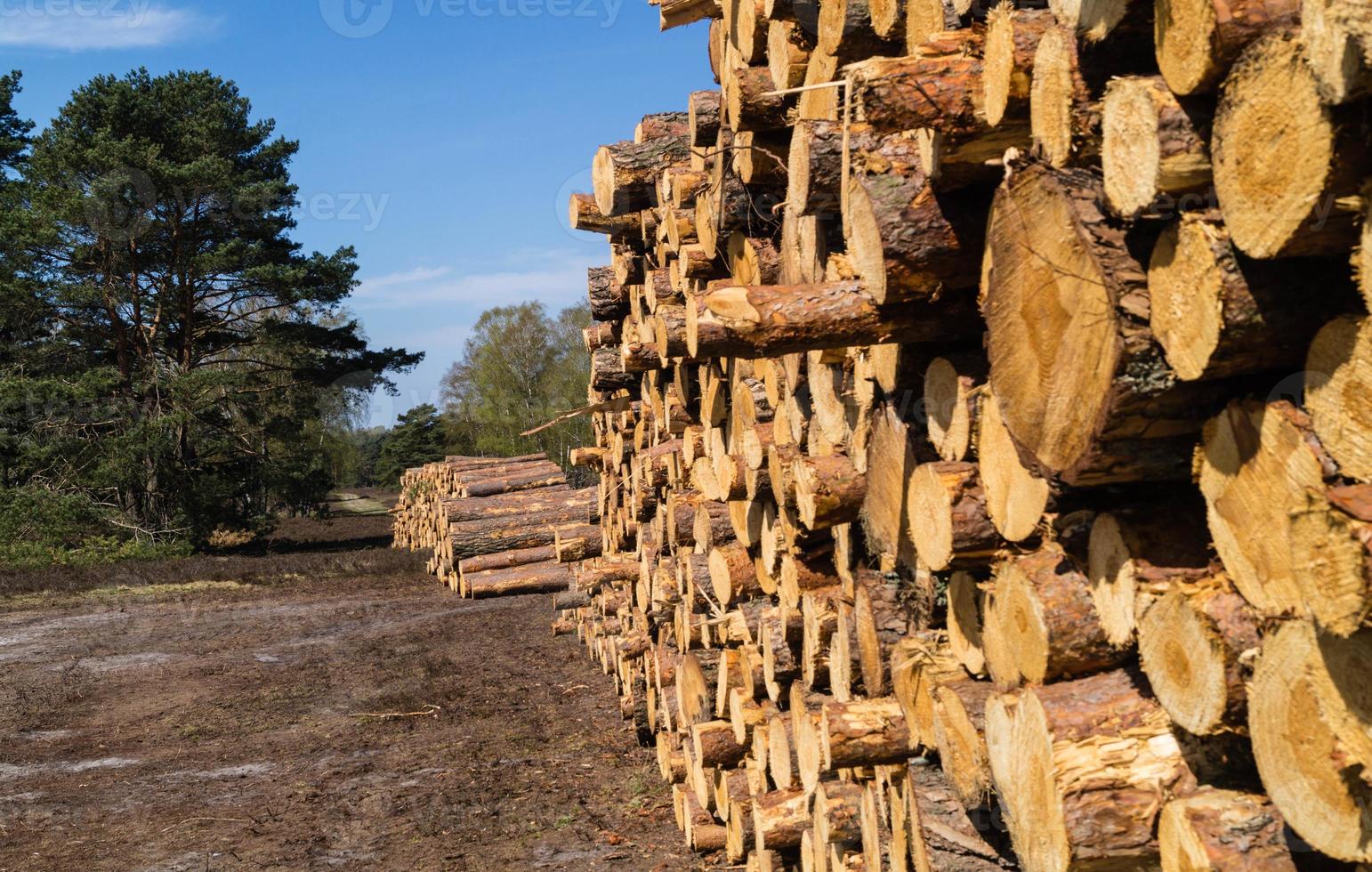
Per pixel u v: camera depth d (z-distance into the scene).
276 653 11.50
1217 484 1.71
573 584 10.59
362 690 9.45
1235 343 1.58
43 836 6.00
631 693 7.55
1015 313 2.06
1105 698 2.01
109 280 26.78
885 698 3.20
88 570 20.81
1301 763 1.54
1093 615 2.05
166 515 27.70
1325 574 1.36
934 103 2.20
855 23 2.99
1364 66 1.29
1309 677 1.50
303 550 29.73
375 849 5.59
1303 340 1.58
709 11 4.85
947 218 2.45
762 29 3.69
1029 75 2.05
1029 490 2.21
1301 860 1.66
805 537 3.82
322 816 6.15
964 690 2.57
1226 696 1.67
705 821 5.39
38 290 25.44
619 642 7.68
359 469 57.50
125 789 6.84
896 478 2.86
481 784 6.59
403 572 19.42
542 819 5.93
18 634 13.42
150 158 24.77
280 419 30.31
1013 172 2.11
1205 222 1.62
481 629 12.41
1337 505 1.35
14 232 24.88
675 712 5.97
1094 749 1.94
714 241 4.29
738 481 4.25
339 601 15.81
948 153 2.31
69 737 8.20
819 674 3.75
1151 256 1.73
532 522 15.70
